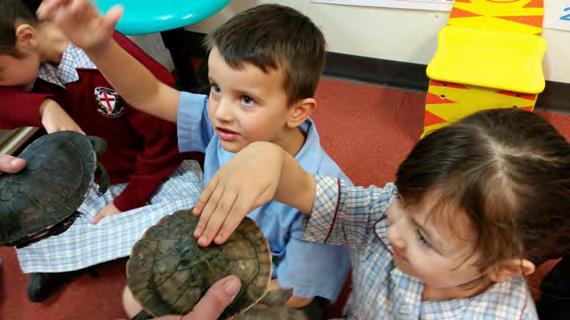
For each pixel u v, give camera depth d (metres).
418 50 1.50
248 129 0.63
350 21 1.51
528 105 1.14
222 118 0.63
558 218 0.43
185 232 0.52
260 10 0.66
